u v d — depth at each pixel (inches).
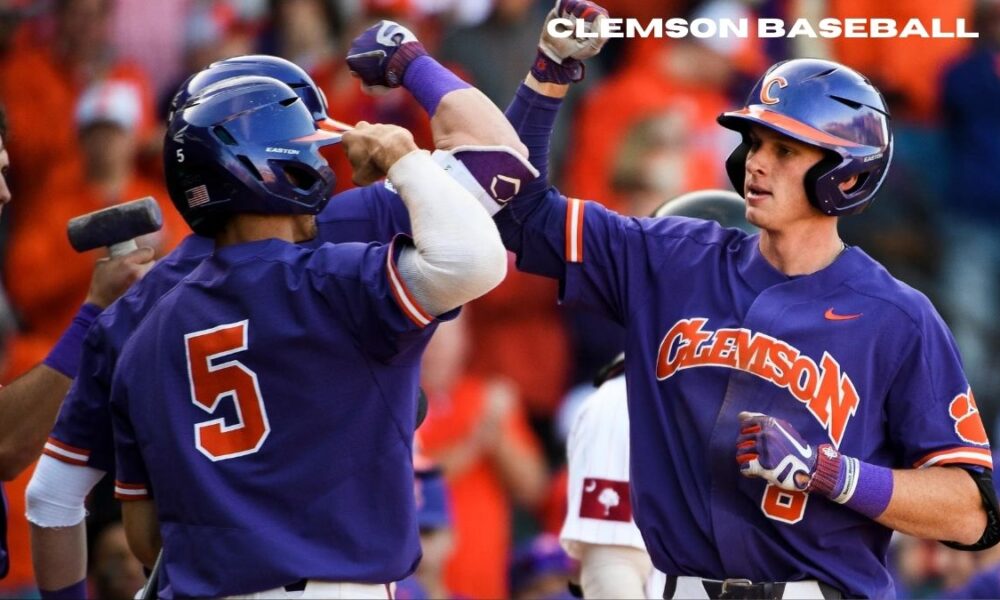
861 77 563.8
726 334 561.9
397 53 573.9
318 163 511.2
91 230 615.8
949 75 1326.3
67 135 1270.9
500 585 1192.2
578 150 1285.7
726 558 555.5
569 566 1105.4
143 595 564.4
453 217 486.6
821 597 552.1
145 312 573.9
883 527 563.8
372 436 499.5
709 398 558.6
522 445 1213.1
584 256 584.4
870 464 542.3
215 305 507.2
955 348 563.8
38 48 1290.6
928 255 1325.0
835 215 559.8
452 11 1300.4
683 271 577.3
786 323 556.1
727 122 566.9
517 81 1275.8
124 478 542.3
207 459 500.1
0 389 625.3
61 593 636.7
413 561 509.4
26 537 1091.3
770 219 556.7
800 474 529.7
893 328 553.9
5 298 1248.2
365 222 625.9
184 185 512.4
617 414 697.6
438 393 1190.3
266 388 498.9
